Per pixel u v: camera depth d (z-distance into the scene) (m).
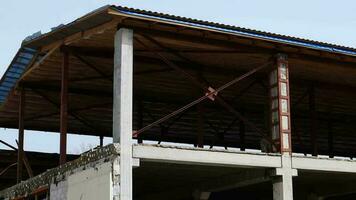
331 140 27.50
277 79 16.78
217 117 25.38
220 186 19.48
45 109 22.73
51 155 24.92
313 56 17.52
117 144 13.95
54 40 16.75
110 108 23.23
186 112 24.36
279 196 16.33
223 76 20.06
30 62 18.83
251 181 17.53
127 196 13.85
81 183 15.26
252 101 23.47
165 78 20.30
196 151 15.08
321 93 22.55
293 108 24.61
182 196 22.06
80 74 19.45
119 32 14.66
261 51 16.84
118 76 14.46
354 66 18.45
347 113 25.83
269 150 17.28
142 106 23.41
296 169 16.52
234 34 15.52
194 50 16.92
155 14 14.43
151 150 14.41
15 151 24.53
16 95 21.09
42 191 17.89
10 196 20.48
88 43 16.48
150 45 16.50
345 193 22.22
